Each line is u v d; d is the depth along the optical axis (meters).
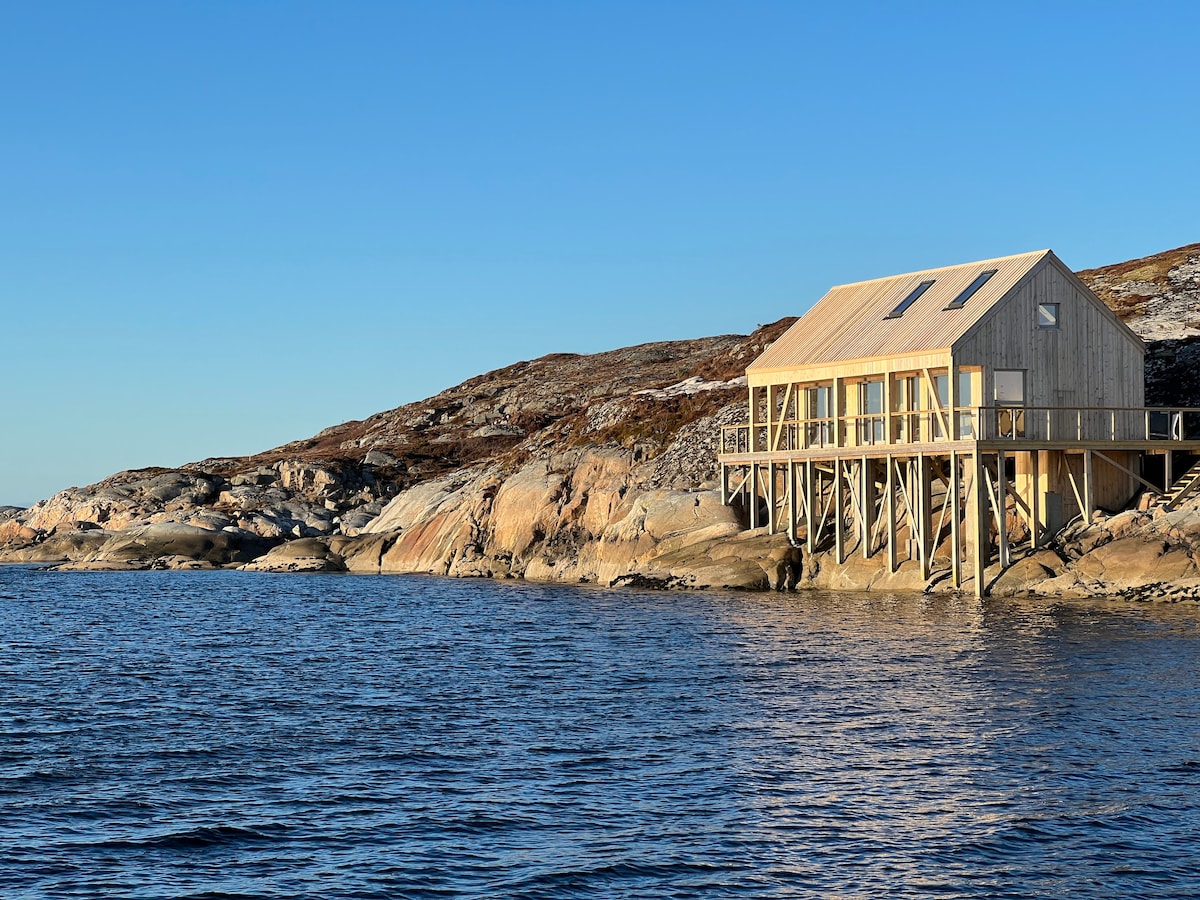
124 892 21.53
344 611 70.25
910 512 61.16
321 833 24.48
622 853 23.02
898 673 39.28
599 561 78.25
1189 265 87.94
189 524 126.19
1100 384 59.75
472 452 149.00
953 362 57.09
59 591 91.19
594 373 177.88
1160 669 38.34
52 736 33.69
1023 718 32.47
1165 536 54.59
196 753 31.34
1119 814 24.55
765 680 39.38
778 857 22.70
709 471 79.25
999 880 21.50
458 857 22.97
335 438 178.12
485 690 40.19
